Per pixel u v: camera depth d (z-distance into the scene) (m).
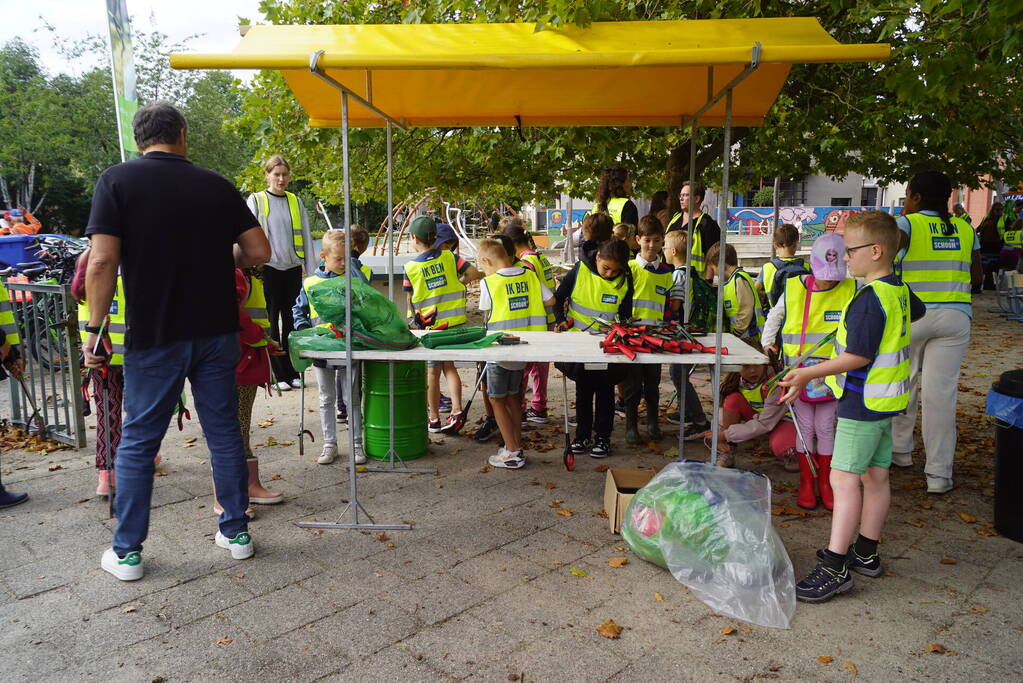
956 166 10.05
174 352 3.45
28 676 2.79
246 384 4.35
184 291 3.44
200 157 33.62
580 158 9.68
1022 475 3.91
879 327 3.23
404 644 3.01
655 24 3.92
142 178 3.34
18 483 4.89
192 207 3.42
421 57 3.44
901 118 8.84
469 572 3.64
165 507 4.46
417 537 4.04
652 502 3.71
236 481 3.74
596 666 2.86
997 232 16.86
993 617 3.22
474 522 4.24
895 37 7.37
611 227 5.51
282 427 6.29
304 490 4.77
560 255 22.23
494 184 10.90
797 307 4.43
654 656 2.92
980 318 12.77
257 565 3.71
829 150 9.66
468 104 5.13
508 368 4.94
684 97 4.91
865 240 3.33
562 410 6.93
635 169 10.29
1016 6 3.82
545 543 3.96
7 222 12.54
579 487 4.81
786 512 4.39
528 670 2.83
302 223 7.43
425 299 5.72
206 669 2.84
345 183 3.94
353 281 4.20
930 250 4.46
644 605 3.32
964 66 4.67
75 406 5.58
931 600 3.38
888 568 3.70
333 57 3.44
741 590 3.31
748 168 11.49
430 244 5.76
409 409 5.29
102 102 37.88
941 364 4.57
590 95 4.87
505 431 5.13
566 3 3.77
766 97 4.87
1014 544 3.96
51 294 5.70
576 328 5.32
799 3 7.20
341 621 3.18
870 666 2.86
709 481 3.71
